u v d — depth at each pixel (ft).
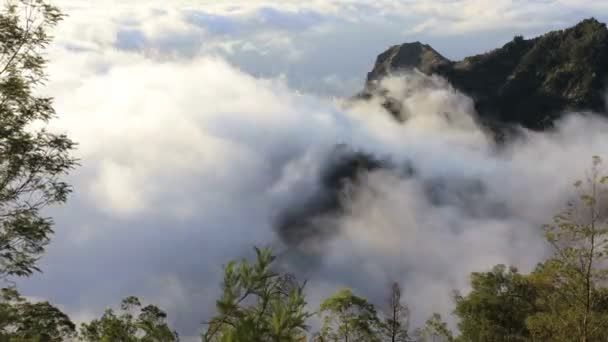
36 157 43.42
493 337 110.93
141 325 26.89
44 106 44.88
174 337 27.37
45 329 72.23
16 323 58.70
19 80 42.78
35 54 44.60
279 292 23.54
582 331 65.36
